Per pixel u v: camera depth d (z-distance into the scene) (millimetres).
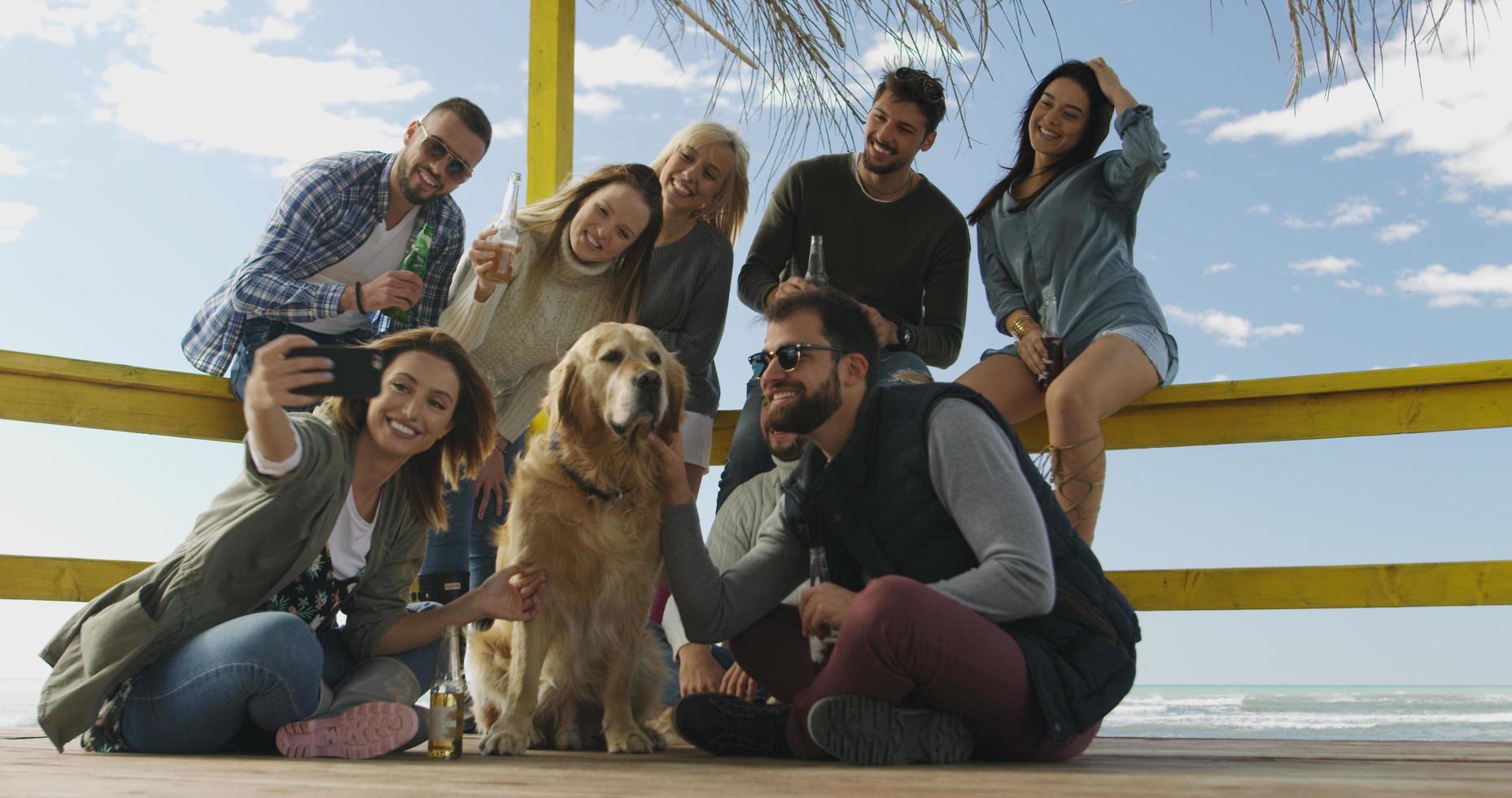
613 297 3680
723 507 3209
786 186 4109
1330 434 3797
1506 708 18484
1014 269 3953
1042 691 2020
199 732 2297
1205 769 2021
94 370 3785
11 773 1854
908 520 2229
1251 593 3750
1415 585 3600
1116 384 3428
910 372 3324
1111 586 2260
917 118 3811
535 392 3732
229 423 4023
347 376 2084
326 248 3539
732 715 2346
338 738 2299
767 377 2307
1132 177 3652
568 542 2758
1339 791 1573
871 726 2025
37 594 3662
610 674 2779
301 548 2320
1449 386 3680
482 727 3100
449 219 3746
